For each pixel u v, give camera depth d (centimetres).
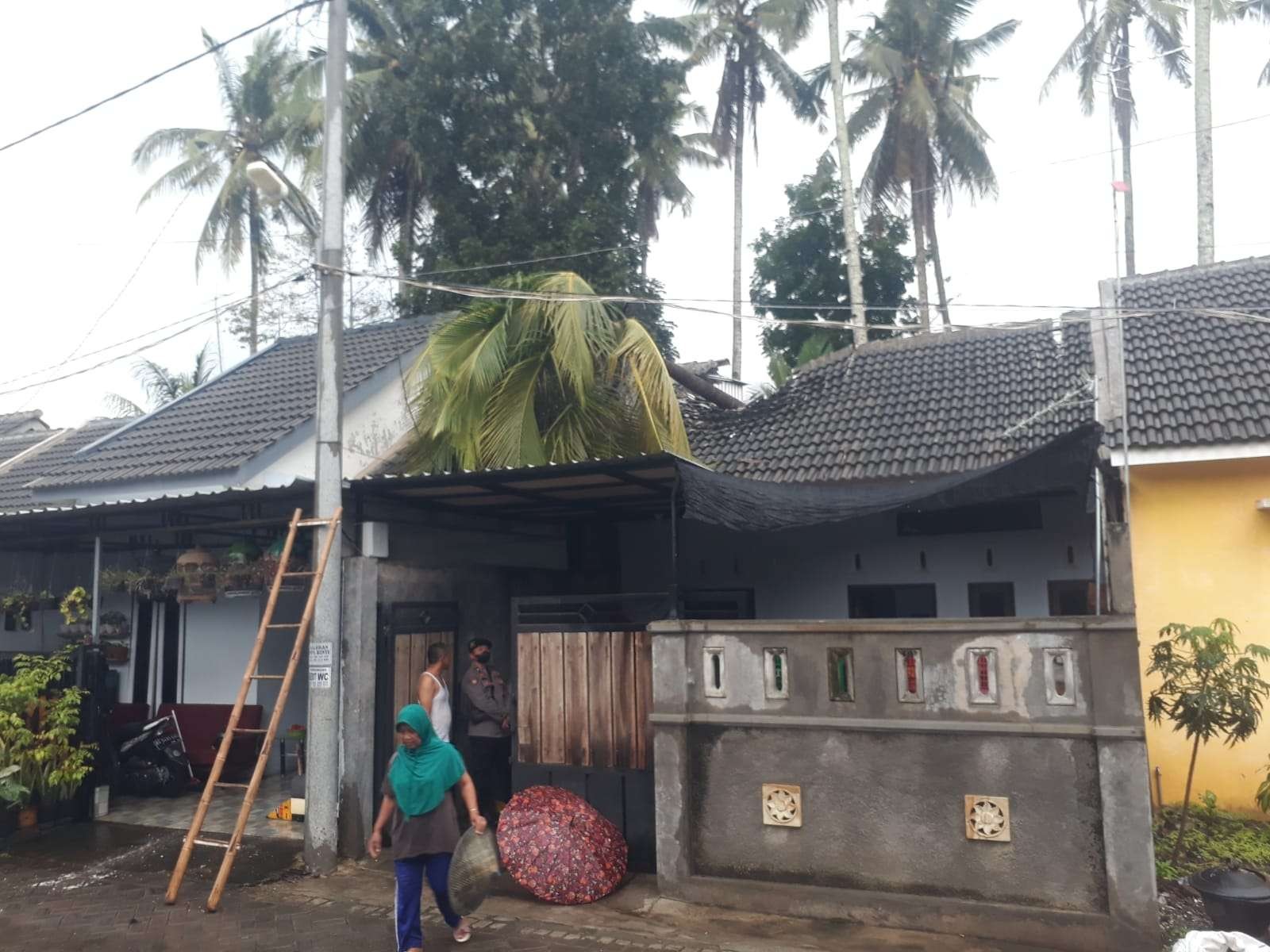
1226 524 892
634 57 2094
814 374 1360
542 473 822
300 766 975
